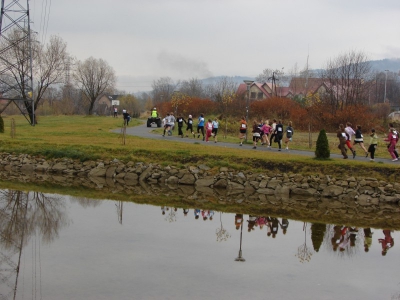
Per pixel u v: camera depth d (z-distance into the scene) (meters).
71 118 70.56
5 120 63.03
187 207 21.06
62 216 18.77
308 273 13.05
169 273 12.48
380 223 19.34
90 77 88.88
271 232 17.31
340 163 25.14
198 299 10.85
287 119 55.91
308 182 24.62
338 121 50.31
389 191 23.34
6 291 11.10
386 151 32.91
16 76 51.59
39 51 56.78
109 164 28.77
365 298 11.48
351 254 14.98
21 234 16.06
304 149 33.06
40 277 12.00
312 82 89.56
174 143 33.00
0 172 29.55
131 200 22.22
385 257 14.80
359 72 59.56
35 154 30.80
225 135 40.28
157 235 16.22
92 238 15.64
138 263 13.20
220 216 19.52
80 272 12.38
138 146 31.09
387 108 68.50
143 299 10.70
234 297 11.09
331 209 21.83
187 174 26.81
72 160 29.73
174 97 71.19
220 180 25.97
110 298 10.70
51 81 58.03
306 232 17.48
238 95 73.25
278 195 24.61
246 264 13.53
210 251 14.62
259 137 32.44
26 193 23.39
